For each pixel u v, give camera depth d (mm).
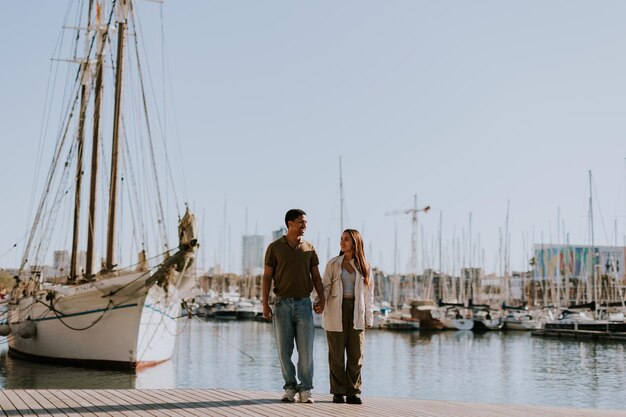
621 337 57875
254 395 10344
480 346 53875
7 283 56750
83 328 28281
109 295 27203
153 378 26922
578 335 62000
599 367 37938
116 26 34562
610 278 98688
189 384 26078
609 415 9383
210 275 130500
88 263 32719
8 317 35719
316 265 9945
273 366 33781
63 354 29109
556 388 29109
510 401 25359
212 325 78375
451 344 56125
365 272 9992
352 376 9867
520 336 67062
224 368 32688
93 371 27641
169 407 8953
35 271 34781
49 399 9523
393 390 27922
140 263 28609
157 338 29094
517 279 131500
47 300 29453
